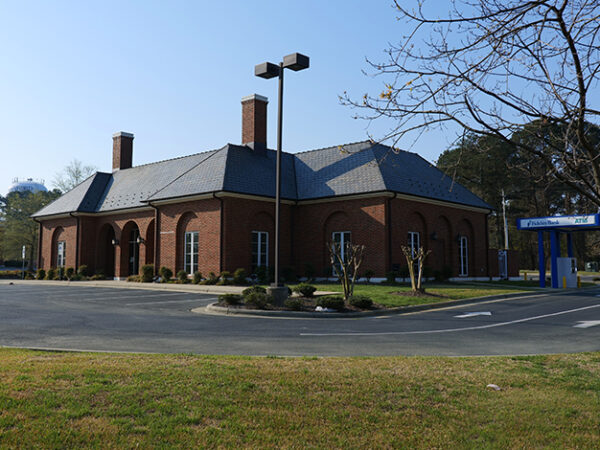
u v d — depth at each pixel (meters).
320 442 4.56
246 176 27.59
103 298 20.14
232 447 4.41
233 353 8.69
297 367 6.97
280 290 16.09
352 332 11.51
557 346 9.67
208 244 26.30
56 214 35.78
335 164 29.61
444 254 29.25
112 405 5.24
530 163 5.88
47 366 6.73
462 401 5.66
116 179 37.41
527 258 56.97
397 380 6.36
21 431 4.55
